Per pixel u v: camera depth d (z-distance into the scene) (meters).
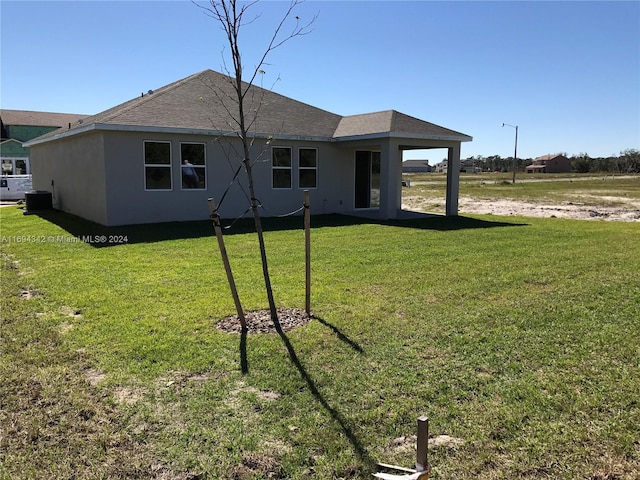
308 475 2.58
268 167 14.89
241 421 3.05
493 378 3.61
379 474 2.48
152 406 3.24
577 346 4.19
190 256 8.34
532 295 5.79
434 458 2.70
